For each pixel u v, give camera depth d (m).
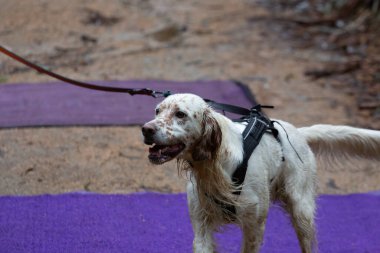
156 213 6.82
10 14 14.62
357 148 6.14
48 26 14.07
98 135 8.85
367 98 11.05
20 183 7.41
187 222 6.67
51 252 5.80
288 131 5.57
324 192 7.71
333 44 13.76
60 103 9.90
